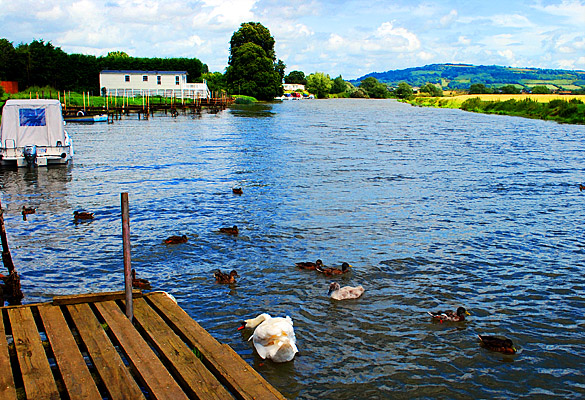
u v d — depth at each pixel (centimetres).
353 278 1594
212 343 916
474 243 1941
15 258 1728
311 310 1380
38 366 820
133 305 1077
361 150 4566
